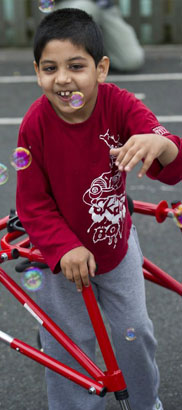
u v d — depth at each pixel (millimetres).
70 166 1801
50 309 2010
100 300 2074
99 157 1808
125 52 7250
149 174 1798
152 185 4496
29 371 2715
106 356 1845
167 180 1774
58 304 1987
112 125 1808
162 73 7309
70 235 1800
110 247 1921
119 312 2010
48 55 1680
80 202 1843
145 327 2018
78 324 2012
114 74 7336
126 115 1793
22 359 2787
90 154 1797
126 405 1868
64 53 1664
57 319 2014
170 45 8430
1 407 2523
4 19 8594
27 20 8633
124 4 8422
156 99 6414
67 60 1669
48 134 1786
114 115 1806
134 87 6844
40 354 1935
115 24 7199
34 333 2945
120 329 2020
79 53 1669
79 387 2086
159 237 3805
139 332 2006
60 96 1716
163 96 6492
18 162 1776
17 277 3389
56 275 1956
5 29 8656
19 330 2971
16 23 8609
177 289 2291
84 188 1823
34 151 1812
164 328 2959
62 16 1710
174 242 3742
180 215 2250
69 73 1682
